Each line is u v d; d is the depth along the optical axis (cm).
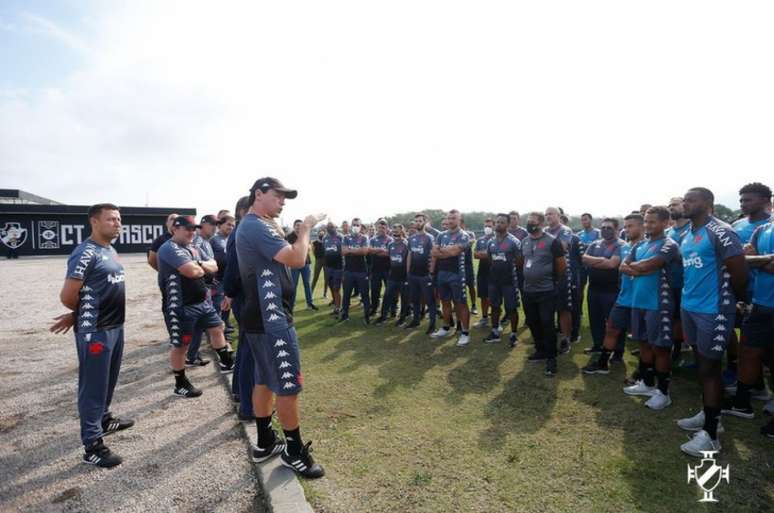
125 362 592
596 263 564
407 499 277
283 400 298
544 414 405
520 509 266
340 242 911
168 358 613
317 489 288
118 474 314
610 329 506
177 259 438
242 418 388
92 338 325
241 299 387
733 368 459
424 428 378
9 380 525
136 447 353
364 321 844
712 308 336
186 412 422
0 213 2344
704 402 335
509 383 488
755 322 379
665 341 411
